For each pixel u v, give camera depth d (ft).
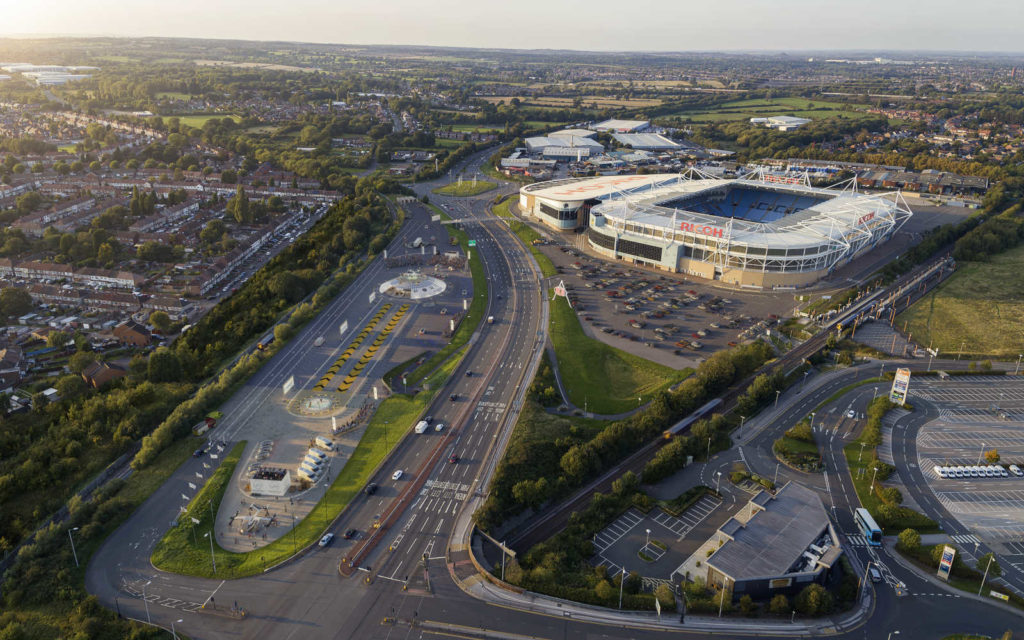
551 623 468.75
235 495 609.01
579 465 624.59
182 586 502.38
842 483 634.84
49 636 455.22
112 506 572.92
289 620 469.16
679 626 469.98
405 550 539.29
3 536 560.61
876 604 495.00
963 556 546.26
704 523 581.12
